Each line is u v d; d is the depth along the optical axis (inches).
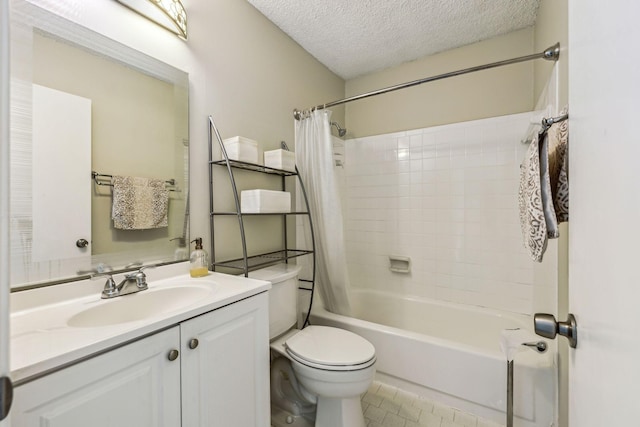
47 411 24.1
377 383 69.0
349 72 102.4
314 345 54.7
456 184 87.2
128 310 40.3
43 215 36.6
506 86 80.7
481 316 80.7
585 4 19.0
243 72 67.1
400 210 96.7
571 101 22.5
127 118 45.5
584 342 18.9
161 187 50.0
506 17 73.5
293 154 73.0
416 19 74.2
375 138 101.3
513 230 79.5
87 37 41.0
